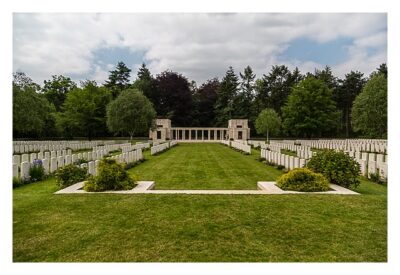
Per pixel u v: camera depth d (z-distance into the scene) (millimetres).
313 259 5371
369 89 47844
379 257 5449
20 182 12391
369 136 49000
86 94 51781
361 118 48375
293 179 10320
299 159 15016
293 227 6699
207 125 84875
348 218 7238
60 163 16172
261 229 6586
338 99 74875
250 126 78500
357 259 5391
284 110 58781
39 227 6656
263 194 9344
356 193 9547
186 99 81250
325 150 12016
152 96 78625
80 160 18047
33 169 13445
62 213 7547
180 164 21359
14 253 5539
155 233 6363
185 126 82188
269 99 79438
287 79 79688
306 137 63781
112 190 9984
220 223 6902
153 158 26078
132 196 9062
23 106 35312
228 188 12648
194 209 7832
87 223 6891
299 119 56875
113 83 75688
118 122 42875
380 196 9180
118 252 5578
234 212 7617
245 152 31781
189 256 5438
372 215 7441
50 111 49438
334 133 73688
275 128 51438
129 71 77312
